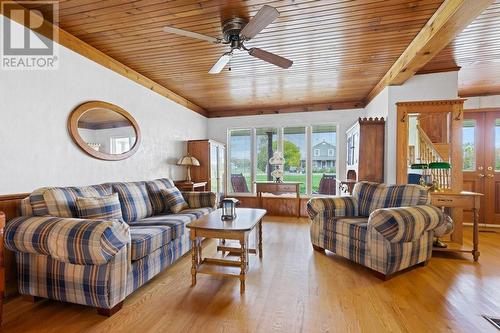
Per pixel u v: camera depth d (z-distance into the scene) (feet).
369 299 6.57
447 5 6.64
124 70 10.78
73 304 6.36
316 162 17.83
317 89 14.53
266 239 11.85
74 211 7.23
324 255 9.78
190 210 10.99
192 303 6.42
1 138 6.51
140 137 11.74
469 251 9.36
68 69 8.27
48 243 5.67
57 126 7.91
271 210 17.84
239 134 19.27
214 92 14.98
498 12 7.06
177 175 15.06
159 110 13.33
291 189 16.62
